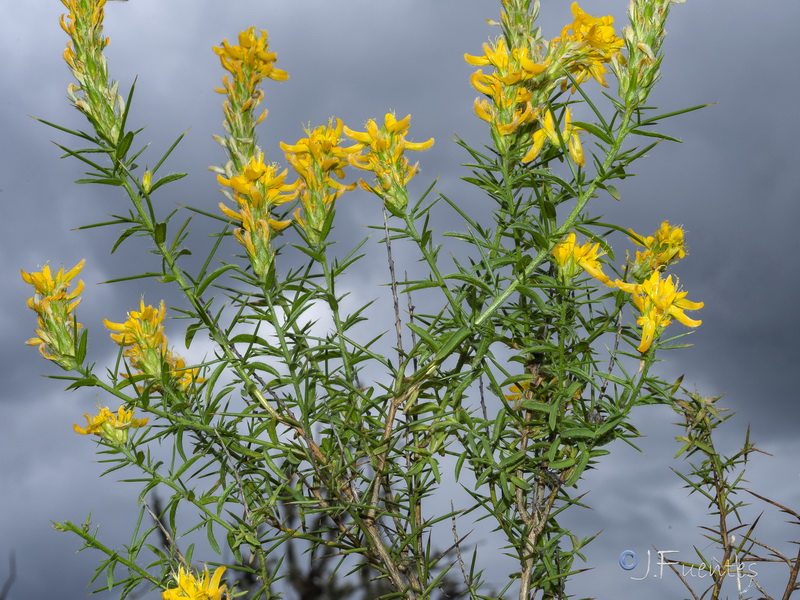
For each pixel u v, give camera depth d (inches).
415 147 65.9
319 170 66.1
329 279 67.6
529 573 68.3
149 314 69.2
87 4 61.9
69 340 66.6
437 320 68.9
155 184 62.4
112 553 65.5
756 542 67.6
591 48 63.7
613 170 60.4
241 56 64.7
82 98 61.8
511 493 71.0
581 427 66.7
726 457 69.2
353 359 69.0
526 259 66.7
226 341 67.6
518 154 65.9
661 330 60.5
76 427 68.0
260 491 71.9
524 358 72.3
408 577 69.5
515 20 65.7
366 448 69.4
